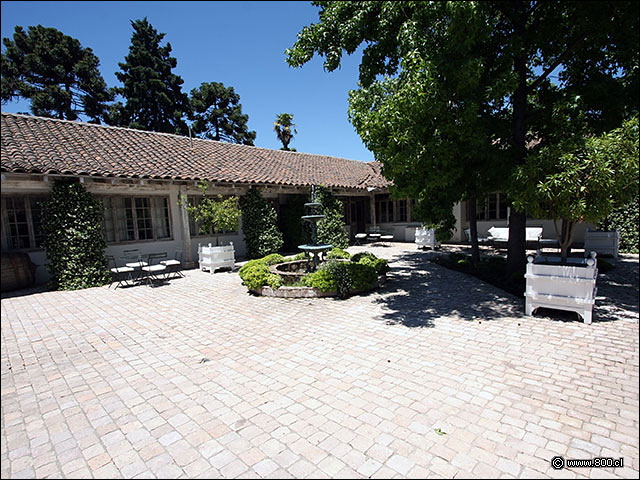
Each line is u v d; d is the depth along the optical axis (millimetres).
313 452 2533
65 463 2508
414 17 5281
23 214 9391
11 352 4691
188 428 2883
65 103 26094
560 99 6305
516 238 8000
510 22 7016
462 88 5277
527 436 2631
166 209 11977
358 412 3021
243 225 13094
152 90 30062
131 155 10859
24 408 3275
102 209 10500
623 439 2561
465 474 2270
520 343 4387
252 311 6363
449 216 9438
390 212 18734
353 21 6344
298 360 4152
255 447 2611
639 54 6316
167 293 8164
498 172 6480
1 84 23953
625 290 6699
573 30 6527
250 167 13844
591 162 4750
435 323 5285
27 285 8969
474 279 8297
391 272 9555
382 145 5918
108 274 9539
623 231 11117
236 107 35844
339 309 6254
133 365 4188
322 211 14641
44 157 8805
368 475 2285
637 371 3572
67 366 4211
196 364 4156
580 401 3070
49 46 26188
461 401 3137
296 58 6934
